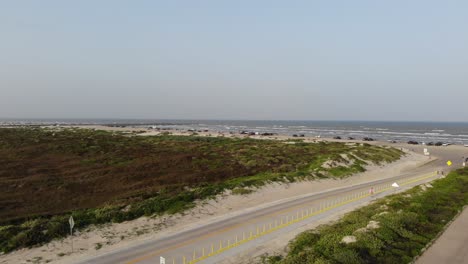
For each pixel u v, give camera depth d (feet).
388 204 120.47
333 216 109.09
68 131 434.30
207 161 198.08
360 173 193.57
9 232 83.92
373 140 453.99
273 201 129.39
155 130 581.53
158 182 148.05
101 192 135.13
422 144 395.14
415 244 87.56
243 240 85.46
